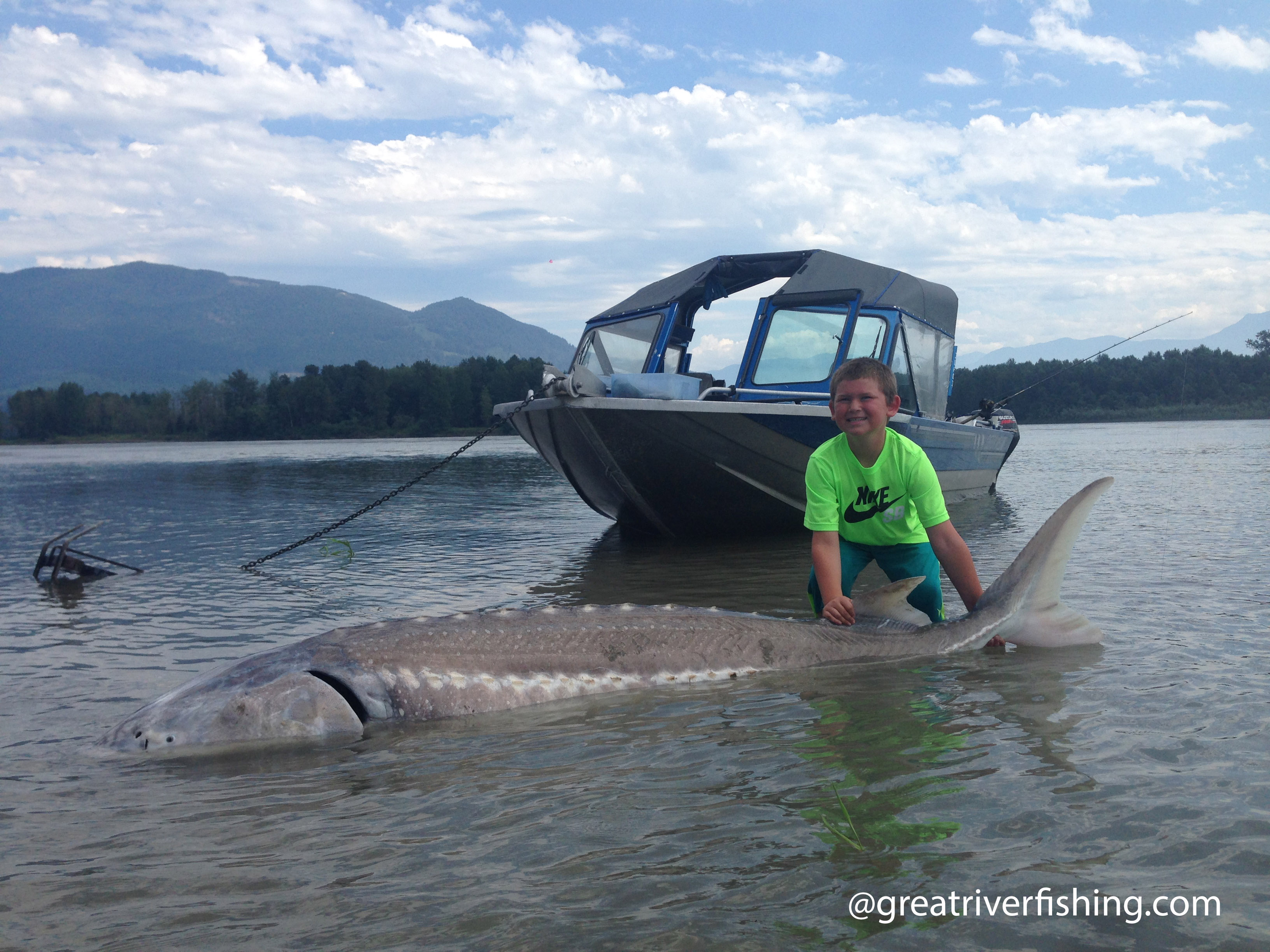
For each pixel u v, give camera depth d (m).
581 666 3.53
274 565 7.98
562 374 8.23
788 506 9.23
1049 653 3.90
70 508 14.81
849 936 1.63
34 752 3.00
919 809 2.21
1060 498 12.50
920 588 4.50
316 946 1.67
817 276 9.88
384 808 2.39
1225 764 2.44
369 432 101.38
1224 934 1.60
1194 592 5.18
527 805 2.36
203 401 115.19
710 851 2.02
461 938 1.67
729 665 3.72
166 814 2.40
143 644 4.82
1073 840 2.00
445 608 5.77
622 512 9.70
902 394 9.62
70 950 1.69
